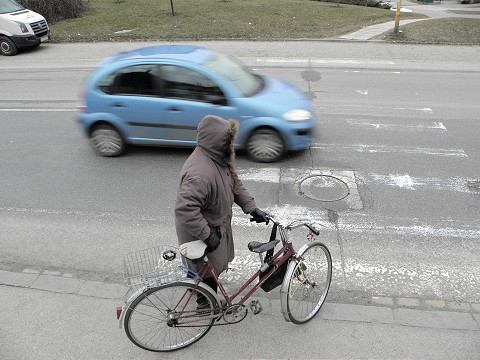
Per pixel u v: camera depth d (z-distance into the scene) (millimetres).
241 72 7531
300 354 3654
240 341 3785
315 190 6266
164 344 3688
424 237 5180
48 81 12656
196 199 3059
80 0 22922
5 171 7145
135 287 3418
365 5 29516
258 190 6305
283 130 6828
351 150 7508
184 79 6934
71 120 9414
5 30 15977
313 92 10867
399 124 8648
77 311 4160
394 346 3705
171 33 18125
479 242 5070
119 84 7164
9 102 10781
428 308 4125
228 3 23656
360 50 15250
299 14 21141
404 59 14117
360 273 4605
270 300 4230
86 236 5375
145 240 5273
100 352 3703
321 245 3926
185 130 7113
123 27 19531
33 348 3740
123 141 7426
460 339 3766
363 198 6031
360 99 10266
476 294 4293
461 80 11719
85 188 6547
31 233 5457
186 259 3471
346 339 3785
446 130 8305
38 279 4617
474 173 6656
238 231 5387
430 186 6309
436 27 17906
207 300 3609
